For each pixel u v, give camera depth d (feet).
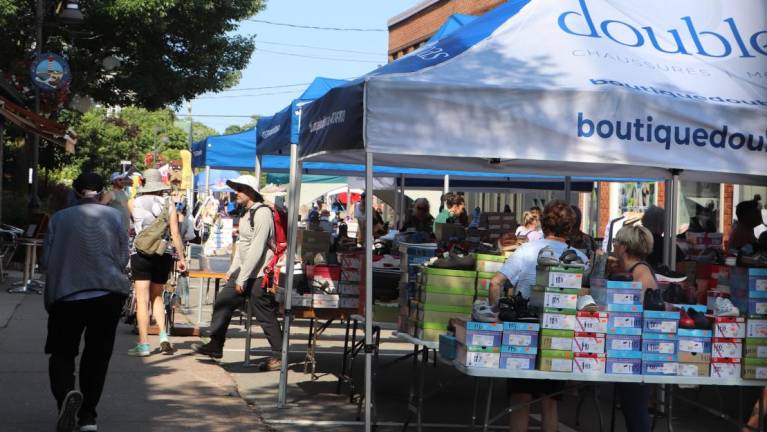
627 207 79.61
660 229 35.09
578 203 90.22
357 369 37.63
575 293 22.33
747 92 25.70
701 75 25.94
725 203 63.16
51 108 84.33
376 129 22.98
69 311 24.18
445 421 29.25
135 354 37.68
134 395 30.07
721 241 39.63
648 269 24.08
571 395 32.96
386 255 31.48
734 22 28.12
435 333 24.36
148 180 39.09
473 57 24.76
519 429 22.58
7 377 31.76
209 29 108.68
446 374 38.42
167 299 44.29
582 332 22.40
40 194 104.99
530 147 23.15
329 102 25.96
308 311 32.81
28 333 42.11
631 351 22.75
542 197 97.60
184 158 80.23
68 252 24.31
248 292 36.11
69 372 24.44
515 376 21.97
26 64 84.43
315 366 37.93
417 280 25.43
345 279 32.81
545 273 22.30
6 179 107.24
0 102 65.77
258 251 35.12
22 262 76.43
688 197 67.92
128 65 107.76
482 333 22.04
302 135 29.50
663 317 22.90
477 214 60.39
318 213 104.37
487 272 24.50
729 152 23.95
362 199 60.34
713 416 31.60
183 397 30.14
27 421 25.79
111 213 24.85
